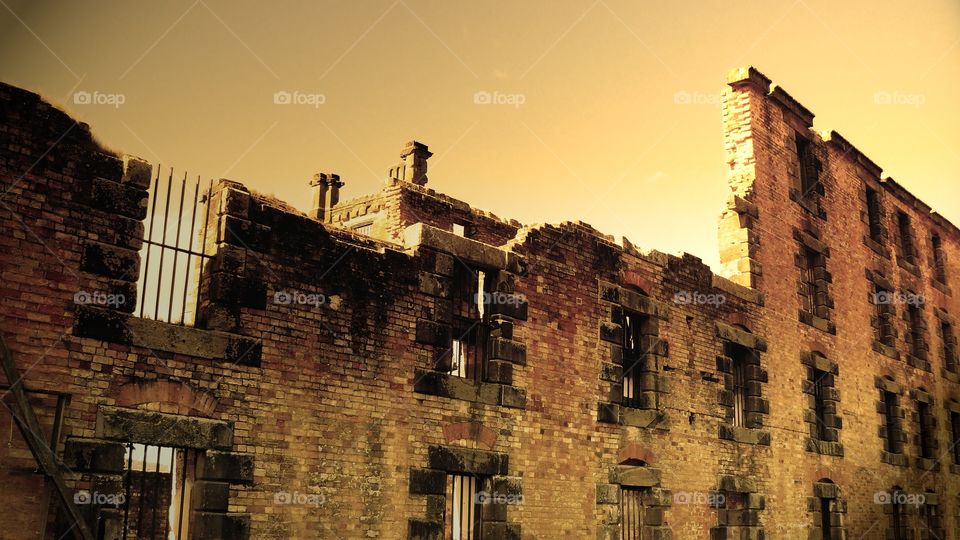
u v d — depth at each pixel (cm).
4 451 1018
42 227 1084
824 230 2628
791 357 2338
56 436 1048
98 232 1131
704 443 1972
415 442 1409
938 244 3416
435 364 1469
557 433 1645
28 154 1090
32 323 1056
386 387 1388
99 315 1105
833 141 2756
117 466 1080
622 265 1884
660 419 1867
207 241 1278
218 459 1170
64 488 1030
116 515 1066
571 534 1623
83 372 1080
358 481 1320
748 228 2270
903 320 3008
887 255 2986
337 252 1366
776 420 2217
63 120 1127
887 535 2605
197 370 1175
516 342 1608
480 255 1581
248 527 1180
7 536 1000
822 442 2389
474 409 1510
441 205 2294
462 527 1523
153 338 1142
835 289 2619
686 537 1861
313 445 1277
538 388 1630
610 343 1808
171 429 1131
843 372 2564
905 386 2909
